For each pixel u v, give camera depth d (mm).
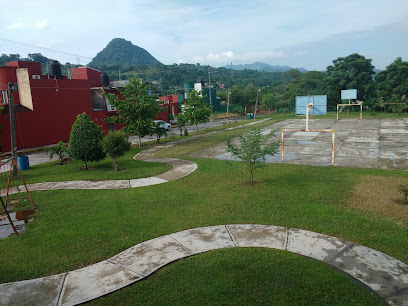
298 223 6855
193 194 9422
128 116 20609
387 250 5551
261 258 5383
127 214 7938
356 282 4633
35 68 31531
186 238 6379
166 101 46375
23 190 10977
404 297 4258
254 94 67812
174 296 4402
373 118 32781
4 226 7609
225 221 7176
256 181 10562
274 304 4145
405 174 10711
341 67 48375
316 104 31703
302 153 15859
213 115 53688
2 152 21156
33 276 5156
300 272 4891
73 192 10383
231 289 4492
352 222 6777
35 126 22984
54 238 6621
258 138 10180
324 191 9039
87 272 5215
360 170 11664
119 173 12852
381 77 46531
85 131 13789
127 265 5387
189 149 19000
